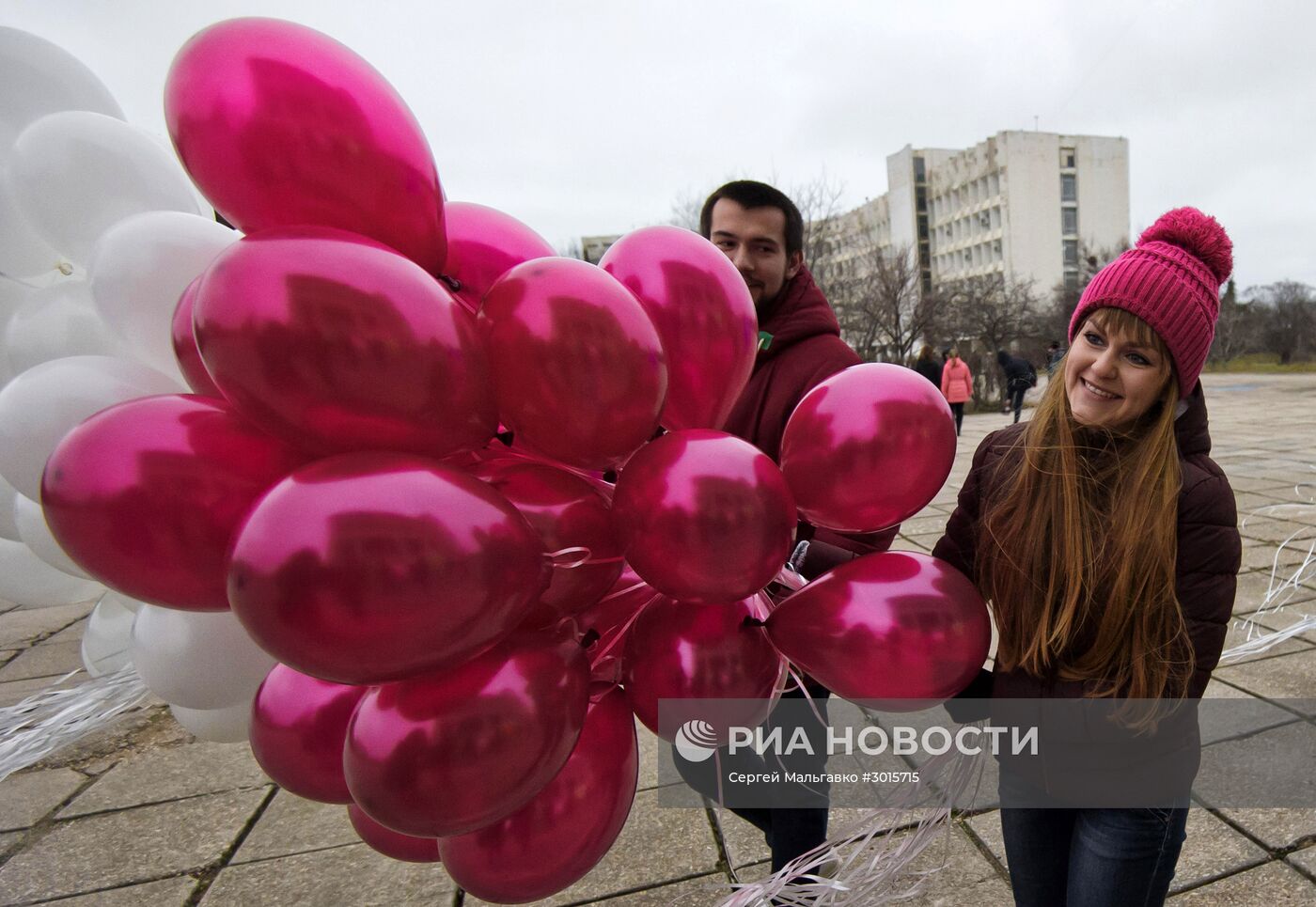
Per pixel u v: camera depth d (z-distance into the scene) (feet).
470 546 2.72
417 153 3.24
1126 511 3.84
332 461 2.78
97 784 9.02
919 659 3.71
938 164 189.88
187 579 3.13
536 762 3.23
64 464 3.03
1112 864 3.98
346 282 2.68
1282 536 15.52
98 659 5.31
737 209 5.45
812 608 3.91
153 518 2.98
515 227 4.24
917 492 3.76
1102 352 3.94
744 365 4.05
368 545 2.56
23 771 9.30
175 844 7.91
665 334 3.83
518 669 3.26
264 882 7.31
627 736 3.98
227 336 2.66
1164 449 3.85
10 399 3.71
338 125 2.93
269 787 8.87
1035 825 4.49
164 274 3.86
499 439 4.05
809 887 4.07
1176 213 4.01
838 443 3.67
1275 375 84.07
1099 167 170.71
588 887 7.08
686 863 7.33
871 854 4.41
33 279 4.63
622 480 3.47
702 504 3.21
